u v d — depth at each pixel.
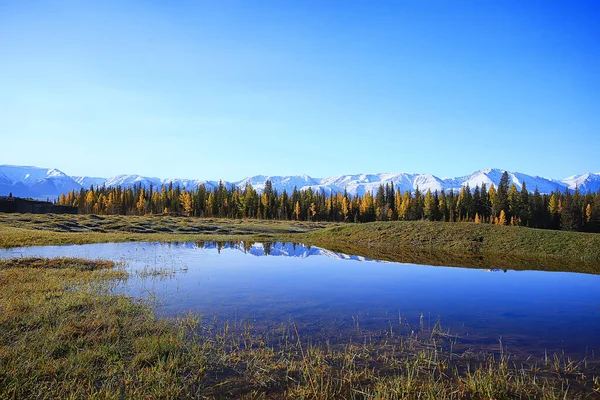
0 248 31.27
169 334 10.60
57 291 14.93
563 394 7.77
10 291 14.40
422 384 8.15
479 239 40.66
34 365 8.17
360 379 8.39
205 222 76.38
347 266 27.41
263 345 10.33
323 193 139.25
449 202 114.94
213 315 13.25
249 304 15.08
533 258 33.81
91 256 28.88
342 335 11.41
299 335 11.34
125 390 7.46
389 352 10.05
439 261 31.50
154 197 127.31
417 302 16.12
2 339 9.52
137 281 19.17
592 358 9.82
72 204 148.00
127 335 10.39
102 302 13.64
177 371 8.46
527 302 16.44
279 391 7.84
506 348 10.51
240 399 7.47
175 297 15.95
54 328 10.52
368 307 15.03
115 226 60.88
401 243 43.69
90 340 9.89
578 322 13.23
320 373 8.55
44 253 28.77
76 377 7.86
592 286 20.61
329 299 16.33
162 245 40.97
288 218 120.00
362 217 119.19
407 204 116.94
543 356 9.94
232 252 35.84
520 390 7.93
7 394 7.12
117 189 135.62
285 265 27.34
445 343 10.87
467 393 7.80
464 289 19.30
